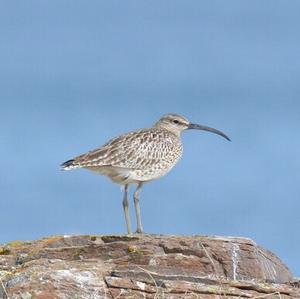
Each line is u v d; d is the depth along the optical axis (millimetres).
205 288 14672
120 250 16359
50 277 14391
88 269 14797
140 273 14875
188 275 15414
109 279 14555
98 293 14359
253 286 15023
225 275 16031
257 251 16469
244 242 16484
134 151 21125
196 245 16344
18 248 16953
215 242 16375
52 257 16438
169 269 15578
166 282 14672
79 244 16938
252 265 16219
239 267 16156
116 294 14414
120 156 20984
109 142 21312
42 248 16734
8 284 14398
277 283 15703
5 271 15328
